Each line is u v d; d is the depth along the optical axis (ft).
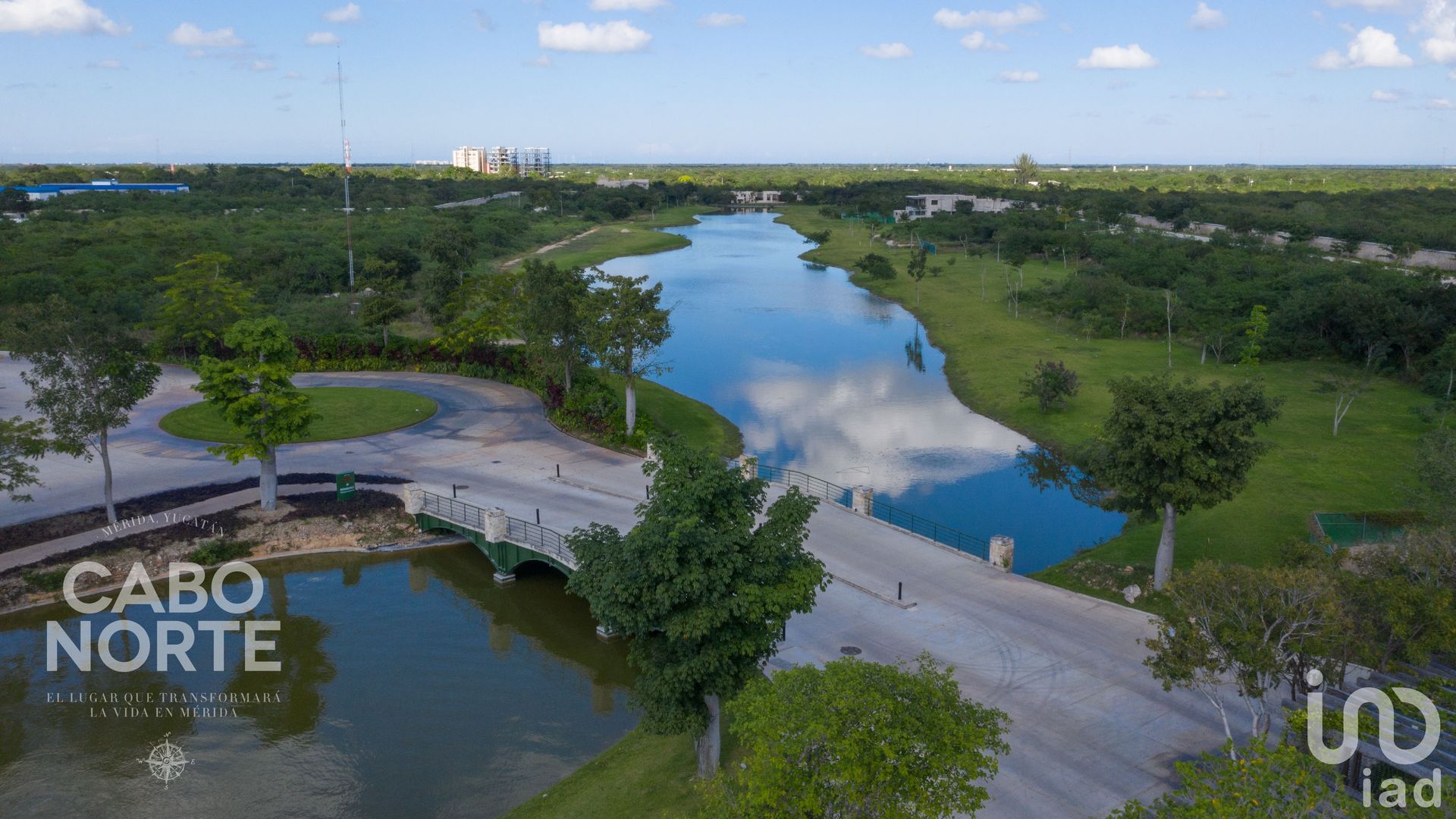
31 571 116.26
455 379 221.05
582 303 169.68
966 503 150.92
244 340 128.06
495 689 96.12
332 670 100.01
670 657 71.31
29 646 104.47
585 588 70.85
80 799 77.97
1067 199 601.21
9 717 90.22
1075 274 329.11
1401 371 213.46
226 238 378.53
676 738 83.20
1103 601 104.42
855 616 99.35
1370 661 70.59
